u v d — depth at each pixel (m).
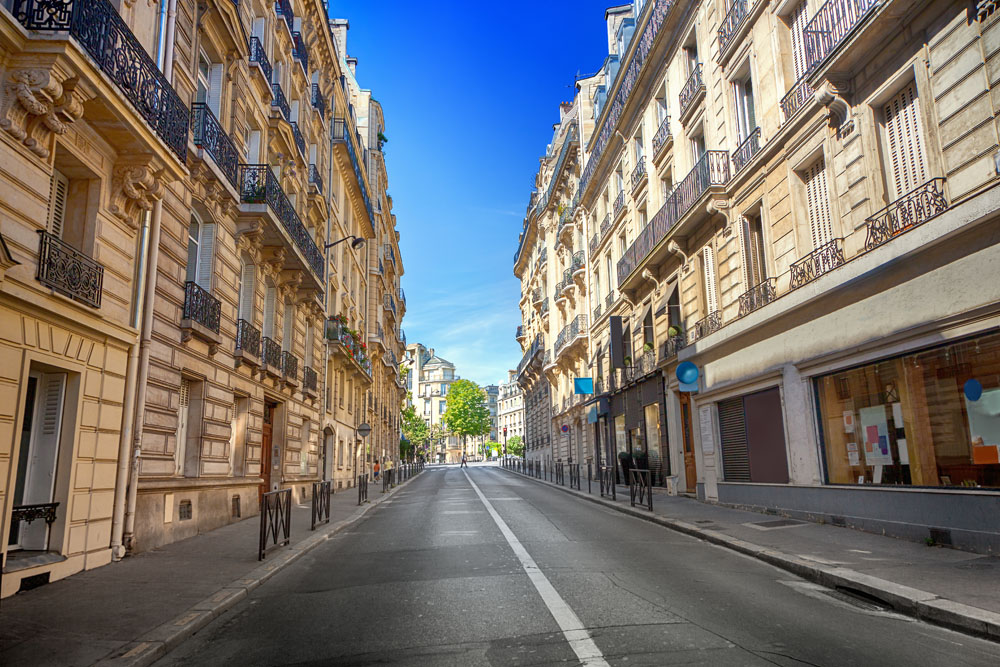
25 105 6.98
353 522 14.41
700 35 17.81
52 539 7.77
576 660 4.41
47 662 4.57
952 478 8.76
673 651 4.57
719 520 12.34
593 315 31.58
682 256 18.69
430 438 125.25
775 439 13.32
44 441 8.02
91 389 8.50
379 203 41.66
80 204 8.65
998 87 8.00
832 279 10.83
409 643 4.96
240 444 15.07
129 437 9.40
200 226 13.21
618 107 25.50
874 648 4.67
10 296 6.81
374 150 41.31
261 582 7.58
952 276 8.45
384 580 7.46
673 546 9.70
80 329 8.23
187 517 11.74
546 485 28.36
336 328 25.56
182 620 5.66
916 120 9.71
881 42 10.07
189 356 11.84
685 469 19.00
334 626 5.55
